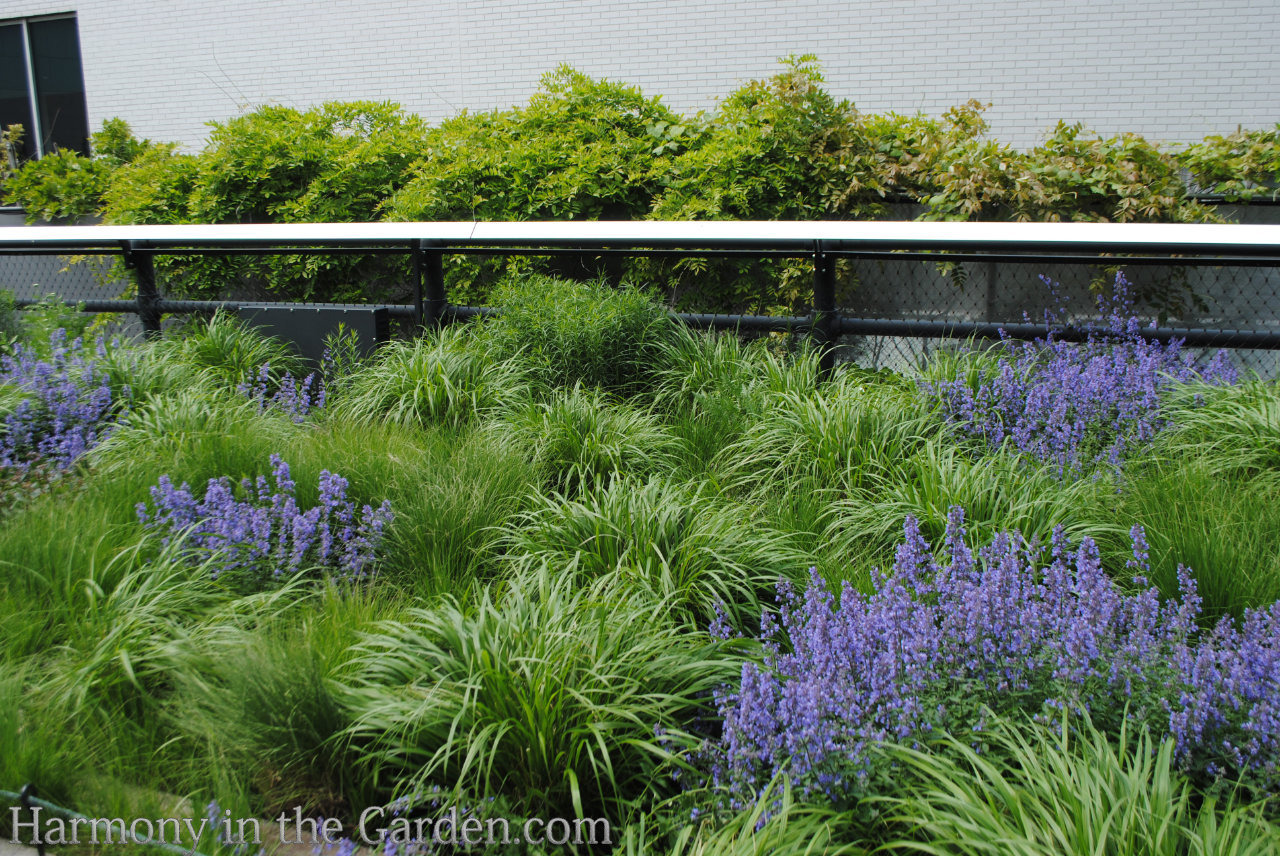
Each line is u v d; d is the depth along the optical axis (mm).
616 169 7750
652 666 2613
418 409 5133
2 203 11289
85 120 12078
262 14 10852
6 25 12086
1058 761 2039
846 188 7449
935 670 2547
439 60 10320
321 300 8203
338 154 8695
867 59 9023
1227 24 8109
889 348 5770
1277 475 3850
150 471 4051
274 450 4254
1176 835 1891
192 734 2570
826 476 4219
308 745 2516
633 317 5500
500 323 5734
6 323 6488
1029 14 8539
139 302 6887
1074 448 4086
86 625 2949
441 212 7766
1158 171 7305
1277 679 2260
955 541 3145
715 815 2287
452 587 3371
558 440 4461
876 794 2211
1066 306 7004
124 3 11352
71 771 2471
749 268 7184
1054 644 2467
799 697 2254
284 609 3104
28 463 4207
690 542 3328
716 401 4910
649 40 9578
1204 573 3107
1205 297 6789
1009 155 7230
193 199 8602
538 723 2414
